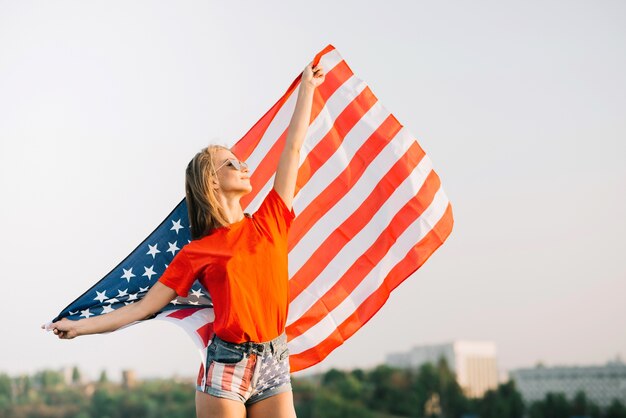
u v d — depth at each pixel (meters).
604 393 134.12
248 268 4.33
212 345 4.34
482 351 155.75
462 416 101.75
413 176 5.86
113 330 4.49
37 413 111.94
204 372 4.32
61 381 117.00
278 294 4.39
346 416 98.69
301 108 4.83
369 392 103.12
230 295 4.27
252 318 4.28
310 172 5.90
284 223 4.55
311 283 5.70
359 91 6.04
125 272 5.12
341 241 5.79
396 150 5.91
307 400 101.75
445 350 153.00
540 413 103.00
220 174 4.55
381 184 5.87
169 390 113.94
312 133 5.95
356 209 5.84
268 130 5.87
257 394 4.35
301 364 5.55
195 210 4.53
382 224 5.80
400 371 105.50
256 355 4.29
